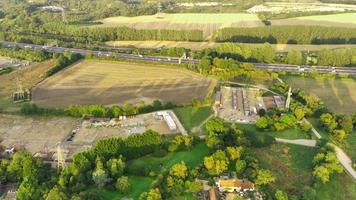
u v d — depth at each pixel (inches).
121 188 7652.6
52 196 7057.1
